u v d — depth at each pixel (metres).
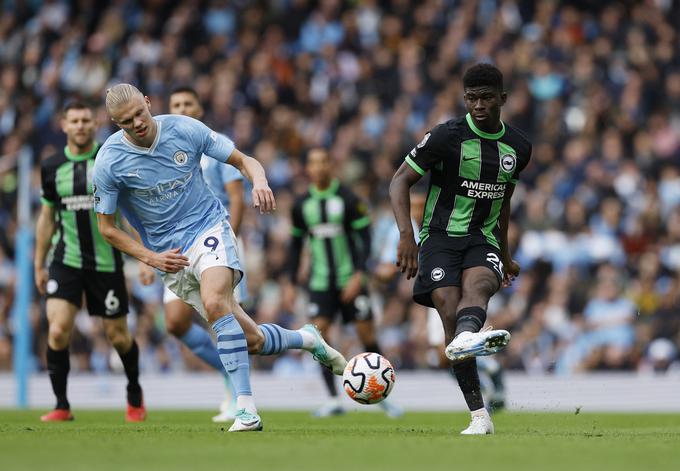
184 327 31.84
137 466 15.30
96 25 76.06
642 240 57.00
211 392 44.72
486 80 21.77
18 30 76.56
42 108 70.56
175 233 23.12
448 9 72.81
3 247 58.94
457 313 21.41
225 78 68.94
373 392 22.89
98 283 30.09
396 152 61.75
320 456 16.64
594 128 63.81
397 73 67.94
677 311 52.00
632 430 25.70
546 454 17.20
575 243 56.56
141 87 70.38
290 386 45.06
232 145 23.39
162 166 22.84
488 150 22.25
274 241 57.31
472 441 19.77
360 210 37.84
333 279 37.97
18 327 42.62
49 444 18.72
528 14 71.88
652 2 72.88
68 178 29.55
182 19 73.88
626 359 50.56
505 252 23.61
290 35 74.62
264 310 54.19
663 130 64.94
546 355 50.88
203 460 16.08
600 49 68.69
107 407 44.50
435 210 22.78
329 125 66.44
